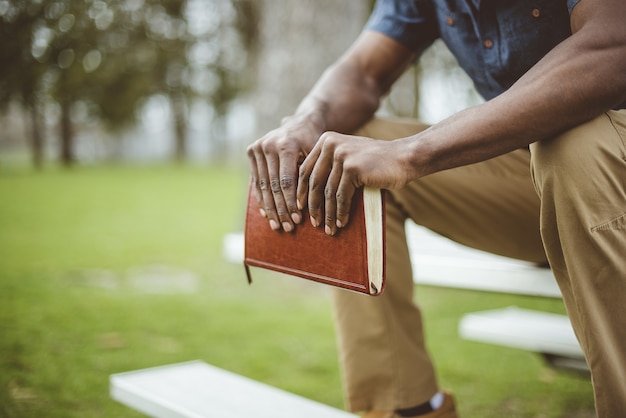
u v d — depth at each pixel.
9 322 2.79
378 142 0.97
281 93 4.26
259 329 2.87
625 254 0.92
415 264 1.59
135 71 17.48
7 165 21.62
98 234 6.07
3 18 9.47
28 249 5.06
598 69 0.90
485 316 1.97
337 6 4.24
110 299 3.41
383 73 1.42
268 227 1.13
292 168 1.10
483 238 1.34
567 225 0.93
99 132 24.70
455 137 0.94
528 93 0.92
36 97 14.26
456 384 2.18
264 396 1.29
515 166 1.26
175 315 3.10
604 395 0.94
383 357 1.27
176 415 1.21
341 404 1.93
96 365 2.23
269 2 4.32
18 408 1.79
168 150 29.06
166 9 14.87
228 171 20.53
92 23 12.91
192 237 6.02
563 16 1.07
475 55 1.22
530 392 2.09
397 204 1.34
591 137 0.91
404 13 1.40
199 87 20.28
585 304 0.94
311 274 1.05
